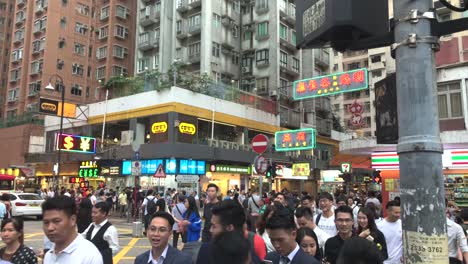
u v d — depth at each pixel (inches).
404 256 89.1
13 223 188.5
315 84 986.1
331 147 1626.5
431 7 96.0
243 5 1562.5
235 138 1272.1
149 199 653.3
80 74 1784.0
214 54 1430.9
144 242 569.6
